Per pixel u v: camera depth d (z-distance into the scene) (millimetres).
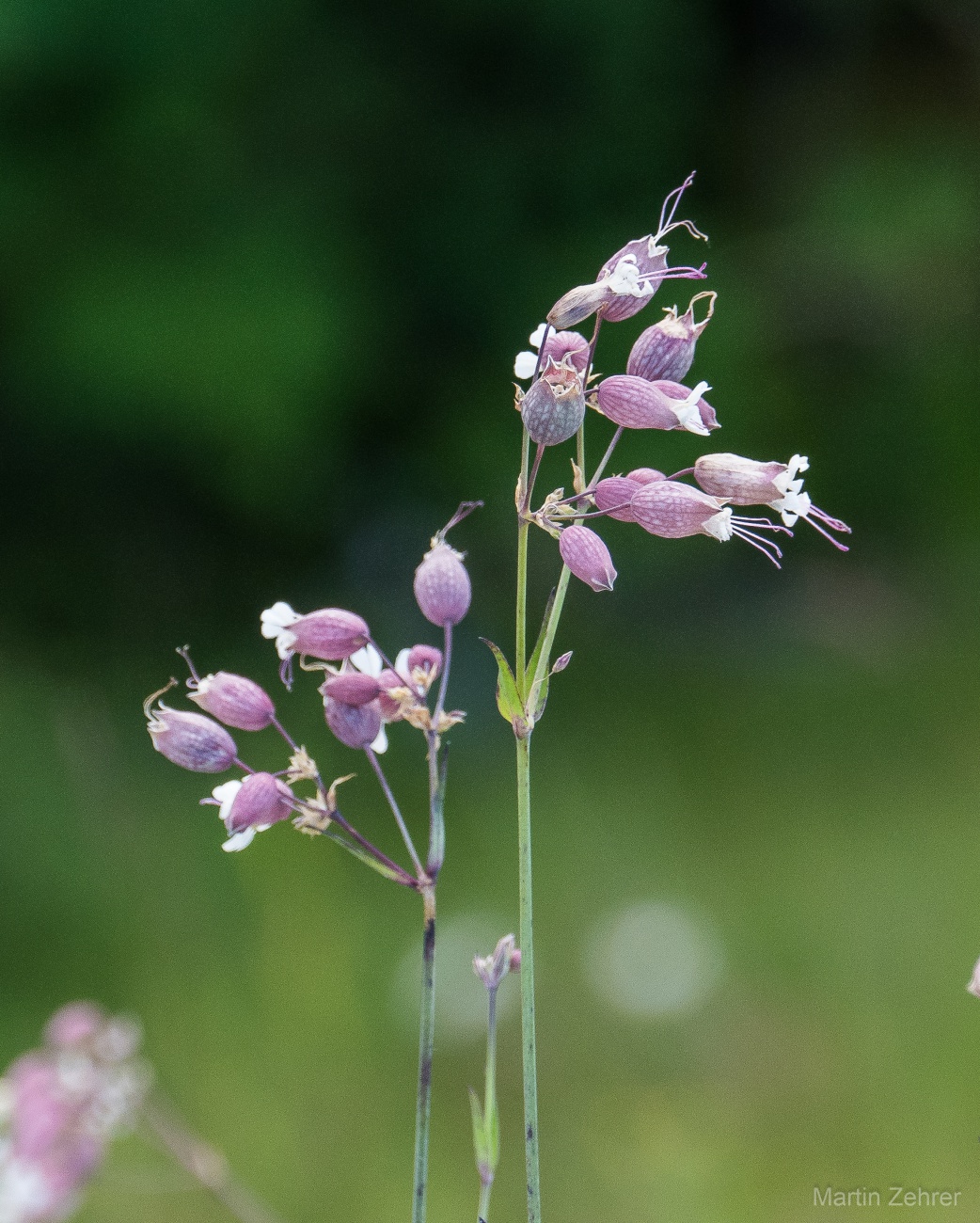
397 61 10438
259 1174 4547
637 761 8383
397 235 10617
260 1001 4984
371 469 10930
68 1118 2949
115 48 9281
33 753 7242
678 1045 5207
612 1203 4477
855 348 12305
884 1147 4590
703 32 11789
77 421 9805
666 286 10969
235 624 10375
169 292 9461
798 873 6715
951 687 9414
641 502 2098
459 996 5328
